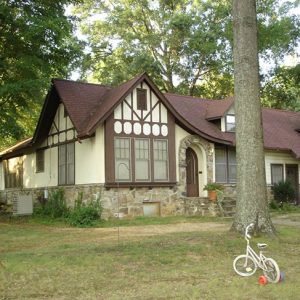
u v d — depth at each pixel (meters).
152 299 7.05
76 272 8.87
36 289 7.71
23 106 21.50
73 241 12.91
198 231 14.11
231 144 21.89
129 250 10.70
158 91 19.81
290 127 28.30
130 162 19.05
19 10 19.42
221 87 39.88
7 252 11.41
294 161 25.58
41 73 20.66
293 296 7.13
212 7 37.69
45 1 20.05
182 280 8.27
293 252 10.87
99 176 18.44
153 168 19.64
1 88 18.08
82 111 19.64
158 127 19.95
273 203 22.98
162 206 19.83
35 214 21.69
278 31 28.94
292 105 39.25
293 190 23.67
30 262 9.72
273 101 39.00
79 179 19.80
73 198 20.16
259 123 12.76
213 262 9.70
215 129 22.86
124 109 19.14
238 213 12.70
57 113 21.77
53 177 22.17
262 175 12.63
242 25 12.91
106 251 10.66
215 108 23.81
